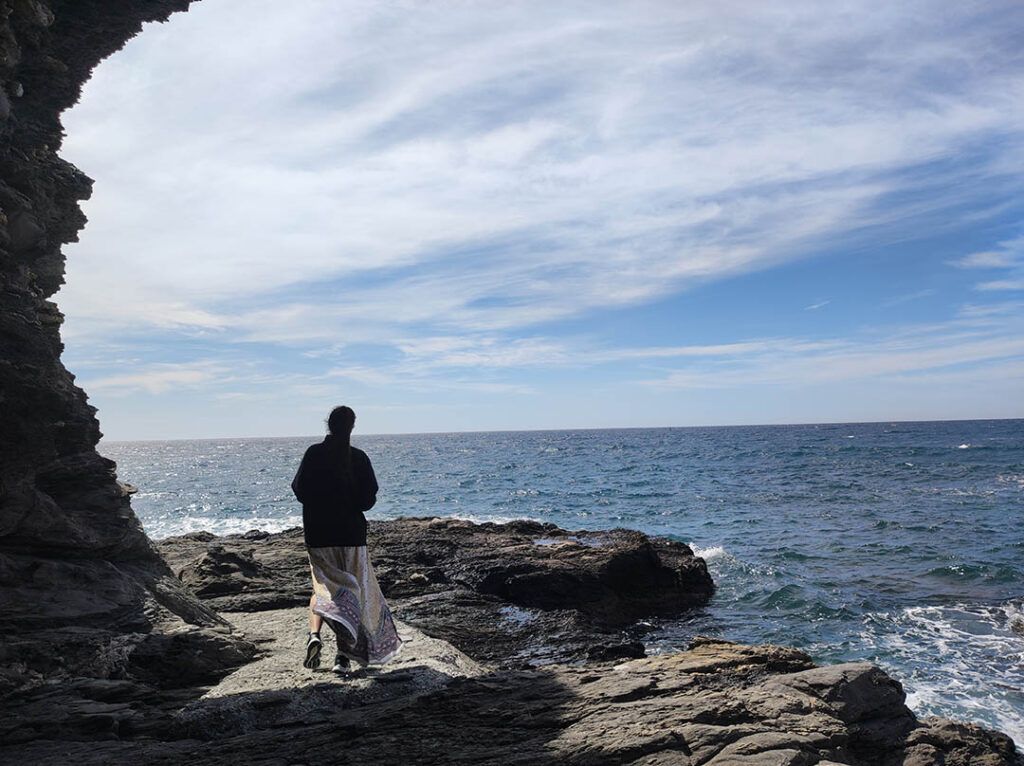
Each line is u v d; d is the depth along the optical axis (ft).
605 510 126.21
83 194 28.04
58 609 19.76
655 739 12.39
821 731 13.30
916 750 14.88
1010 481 162.30
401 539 61.52
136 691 17.44
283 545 52.42
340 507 17.71
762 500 137.08
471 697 15.51
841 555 79.00
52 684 17.30
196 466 365.81
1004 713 35.60
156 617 21.33
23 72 26.05
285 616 26.76
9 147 24.99
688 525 106.42
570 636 37.68
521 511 125.90
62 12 26.02
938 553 78.43
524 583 50.96
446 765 12.14
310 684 17.12
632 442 532.32
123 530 23.89
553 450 428.97
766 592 61.46
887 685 15.97
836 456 274.57
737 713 13.60
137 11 27.27
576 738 12.84
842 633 49.90
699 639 20.08
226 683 17.47
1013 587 62.95
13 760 13.21
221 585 36.06
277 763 12.59
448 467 270.46
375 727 14.07
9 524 20.80
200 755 13.21
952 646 46.52
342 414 17.99
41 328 22.66
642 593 56.44
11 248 24.47
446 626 38.91
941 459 239.50
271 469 328.70
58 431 23.22
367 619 17.58
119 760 13.09
